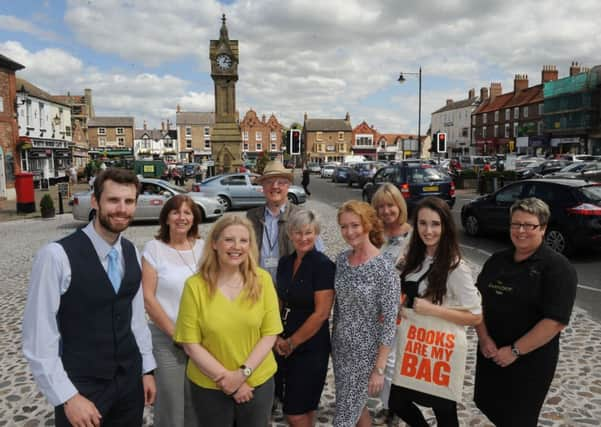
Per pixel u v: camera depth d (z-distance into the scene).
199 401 2.54
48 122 33.75
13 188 24.67
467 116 73.25
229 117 30.14
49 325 2.07
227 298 2.51
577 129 48.91
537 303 2.49
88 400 2.13
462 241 11.00
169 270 3.12
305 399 2.91
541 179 9.79
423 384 2.72
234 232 2.47
